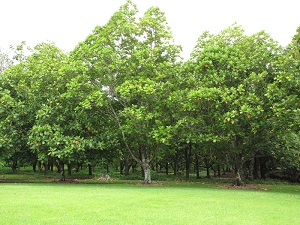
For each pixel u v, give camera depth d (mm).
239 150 19281
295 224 8633
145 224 8219
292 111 15547
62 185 19375
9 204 10781
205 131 19172
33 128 19484
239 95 17578
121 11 22984
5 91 21375
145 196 13664
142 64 20375
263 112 17125
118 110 22609
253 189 18750
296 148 24203
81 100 20641
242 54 19016
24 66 24484
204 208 10836
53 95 21484
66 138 19391
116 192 15141
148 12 22984
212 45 21031
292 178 29531
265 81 18172
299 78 15273
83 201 11789
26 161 26734
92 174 34656
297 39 16141
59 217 8836
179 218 9062
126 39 22531
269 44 18828
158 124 19547
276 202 12672
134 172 40938
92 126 21250
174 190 16719
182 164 40875
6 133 20844
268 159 29703
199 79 19125
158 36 22453
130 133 20625
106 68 20938
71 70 20359
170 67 20844
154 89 18938
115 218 8852
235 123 17438
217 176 35969
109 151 23234
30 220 8398
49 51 26500
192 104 17953
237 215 9719
